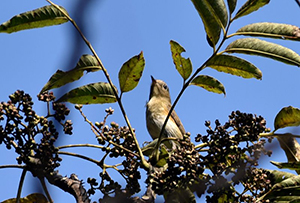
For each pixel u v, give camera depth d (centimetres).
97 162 769
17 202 721
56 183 728
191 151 752
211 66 797
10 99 720
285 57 738
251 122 771
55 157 723
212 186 747
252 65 780
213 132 777
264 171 774
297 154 821
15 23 767
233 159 762
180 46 789
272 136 837
